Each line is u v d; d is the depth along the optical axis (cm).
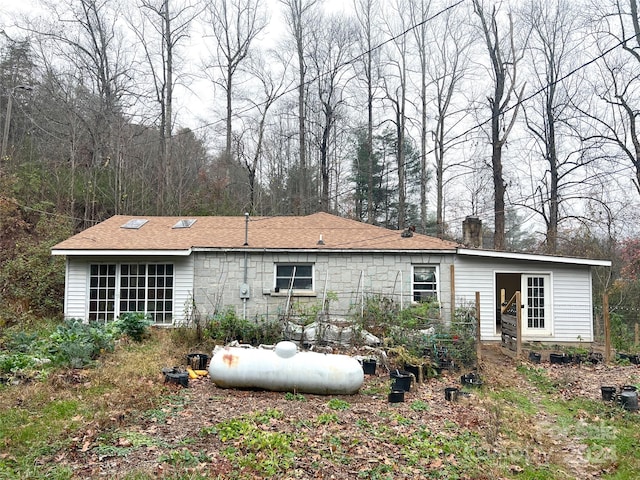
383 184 3522
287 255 1508
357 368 883
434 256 1499
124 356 1051
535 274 1495
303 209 3125
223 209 2758
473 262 1498
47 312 1666
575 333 1477
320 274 1502
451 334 1168
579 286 1490
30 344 1064
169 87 2798
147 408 729
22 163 2355
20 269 1691
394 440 644
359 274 1501
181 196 2780
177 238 1562
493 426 718
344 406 800
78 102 2545
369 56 3170
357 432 672
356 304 1459
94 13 2622
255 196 3241
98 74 2641
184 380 893
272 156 3400
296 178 3416
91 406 718
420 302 1430
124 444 581
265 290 1495
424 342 1144
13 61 2614
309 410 775
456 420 754
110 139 2608
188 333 1255
